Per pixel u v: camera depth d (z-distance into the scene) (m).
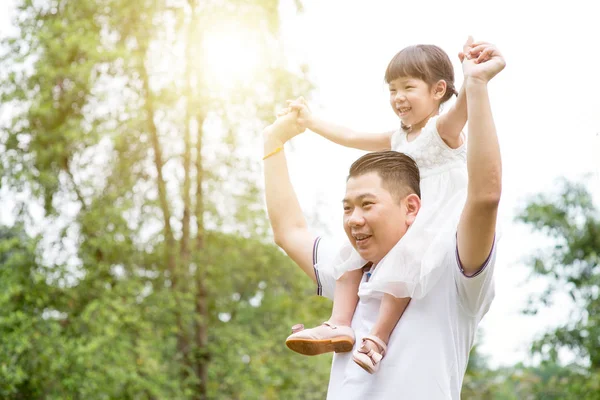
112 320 8.76
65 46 9.20
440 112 2.21
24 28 9.32
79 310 9.28
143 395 9.31
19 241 9.25
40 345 8.55
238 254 10.30
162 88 9.57
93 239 9.23
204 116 9.72
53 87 9.55
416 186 1.71
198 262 10.11
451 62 2.24
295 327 1.80
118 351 8.84
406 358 1.60
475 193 1.47
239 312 10.78
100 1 9.41
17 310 9.05
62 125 9.37
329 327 1.75
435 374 1.58
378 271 1.65
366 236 1.68
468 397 14.30
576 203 13.32
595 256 12.57
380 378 1.61
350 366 1.69
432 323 1.61
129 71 9.44
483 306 1.67
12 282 9.00
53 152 9.29
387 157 1.70
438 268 1.61
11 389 8.12
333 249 1.92
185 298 9.83
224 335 10.20
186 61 9.65
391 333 1.64
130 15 9.46
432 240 1.65
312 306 10.72
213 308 10.70
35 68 9.16
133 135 9.72
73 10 9.47
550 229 13.31
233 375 9.87
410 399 1.58
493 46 1.52
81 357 8.27
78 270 9.20
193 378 9.79
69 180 9.58
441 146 1.94
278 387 10.34
